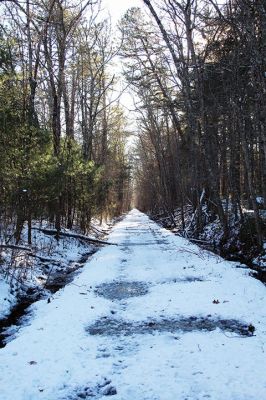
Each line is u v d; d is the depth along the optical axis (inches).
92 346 274.1
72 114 1122.7
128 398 201.6
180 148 1167.6
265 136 586.2
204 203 1144.2
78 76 1126.4
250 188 644.1
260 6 531.2
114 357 254.4
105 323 325.4
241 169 1056.8
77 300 387.5
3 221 537.6
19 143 526.9
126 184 2819.9
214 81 843.4
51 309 366.9
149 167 2240.4
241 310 338.6
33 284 494.3
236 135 831.7
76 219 1040.2
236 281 448.1
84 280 488.7
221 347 259.4
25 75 597.0
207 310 342.3
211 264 560.1
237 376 217.5
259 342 267.1
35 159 552.4
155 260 631.2
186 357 245.9
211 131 934.4
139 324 320.8
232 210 892.0
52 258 636.7
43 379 225.9
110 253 726.5
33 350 265.4
